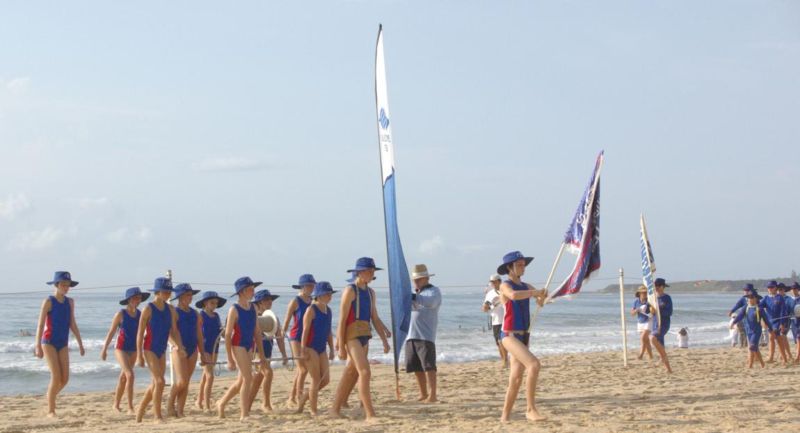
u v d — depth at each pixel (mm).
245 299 10531
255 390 11156
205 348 11688
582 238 8969
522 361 9344
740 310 17812
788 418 9359
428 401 11930
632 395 12273
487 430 8883
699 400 11438
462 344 31578
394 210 11133
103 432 9703
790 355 18609
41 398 14633
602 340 34031
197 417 10836
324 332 10617
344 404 11211
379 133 11391
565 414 10148
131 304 11656
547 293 9203
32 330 41219
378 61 11359
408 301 11227
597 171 9031
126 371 11547
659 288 16453
